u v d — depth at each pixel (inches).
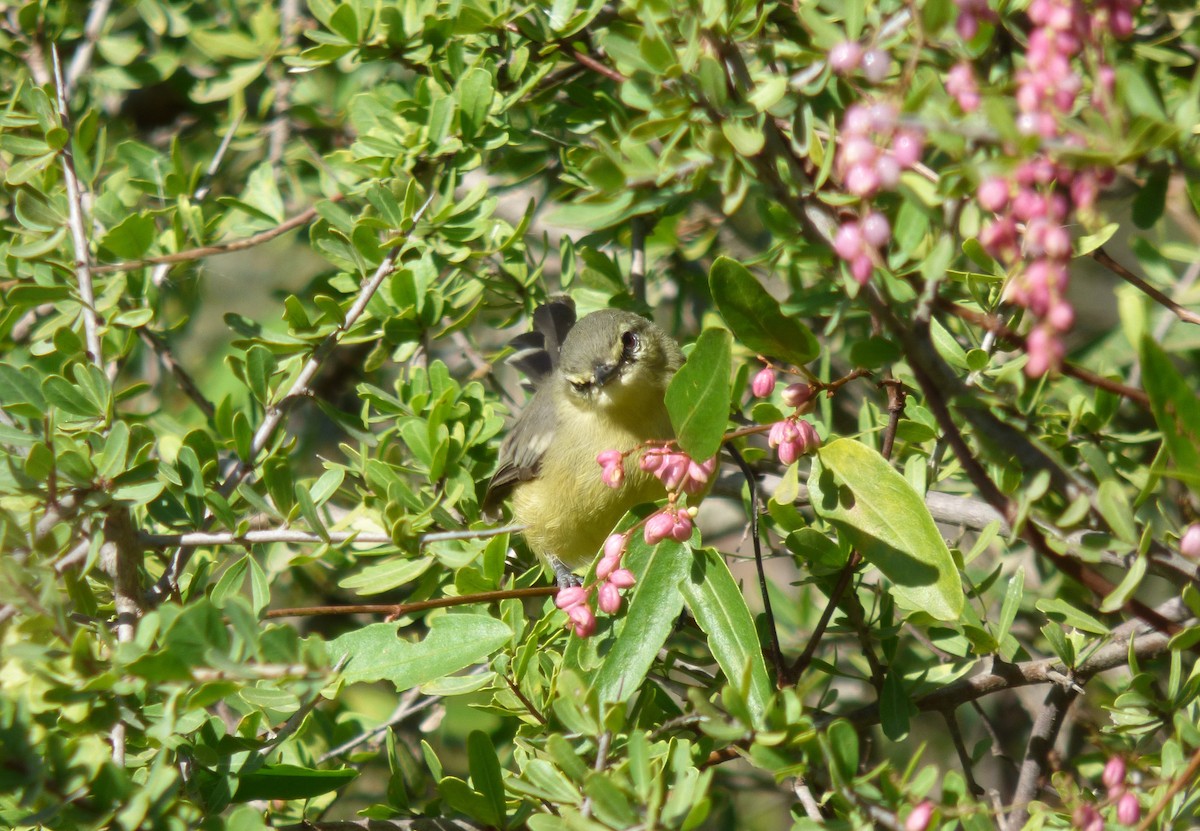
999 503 227.3
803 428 284.0
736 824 498.6
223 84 496.7
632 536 308.7
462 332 509.7
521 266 480.7
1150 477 231.9
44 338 392.2
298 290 593.9
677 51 238.8
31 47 485.4
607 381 449.1
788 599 502.0
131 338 396.2
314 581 519.8
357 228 391.9
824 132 279.7
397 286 413.4
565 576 471.8
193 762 292.4
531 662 332.5
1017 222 246.1
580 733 250.7
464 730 488.4
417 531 335.3
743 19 279.3
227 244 405.4
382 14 428.8
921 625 340.2
